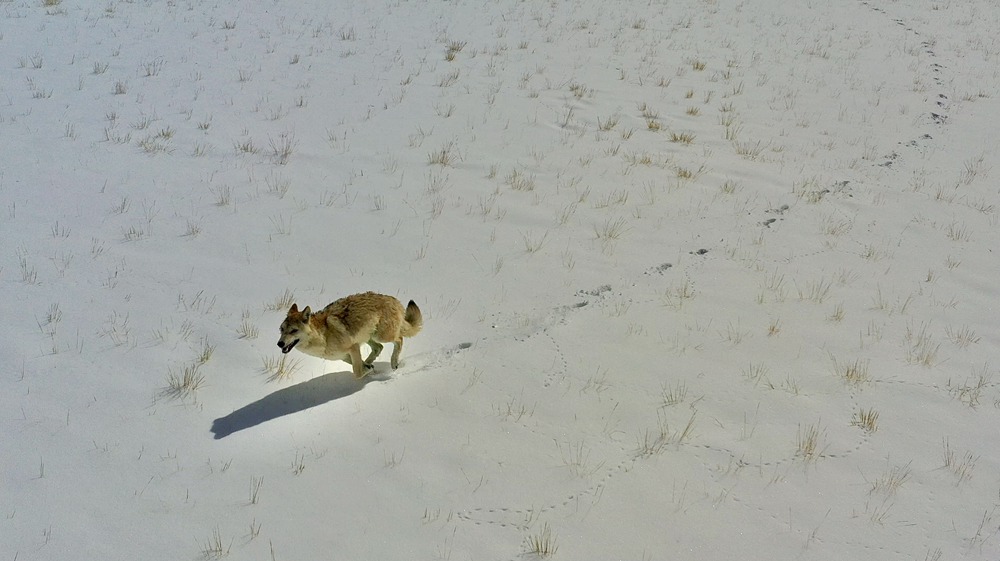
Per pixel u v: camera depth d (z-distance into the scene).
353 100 16.64
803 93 18.97
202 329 8.51
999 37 25.44
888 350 8.65
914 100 18.89
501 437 6.93
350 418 7.15
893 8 28.58
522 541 5.77
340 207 11.95
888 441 7.04
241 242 10.70
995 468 6.71
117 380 7.55
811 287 10.19
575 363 8.16
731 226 12.02
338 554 5.62
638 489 6.33
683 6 27.14
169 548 5.63
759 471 6.58
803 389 7.81
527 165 13.98
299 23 22.16
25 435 6.72
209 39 20.16
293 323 6.89
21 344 8.05
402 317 7.70
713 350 8.53
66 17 21.09
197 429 6.93
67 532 5.73
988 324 9.38
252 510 6.02
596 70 19.69
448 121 15.81
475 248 10.91
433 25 22.83
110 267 9.81
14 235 10.45
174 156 13.41
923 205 13.19
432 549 5.68
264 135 14.59
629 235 11.55
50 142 13.52
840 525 6.01
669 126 16.31
